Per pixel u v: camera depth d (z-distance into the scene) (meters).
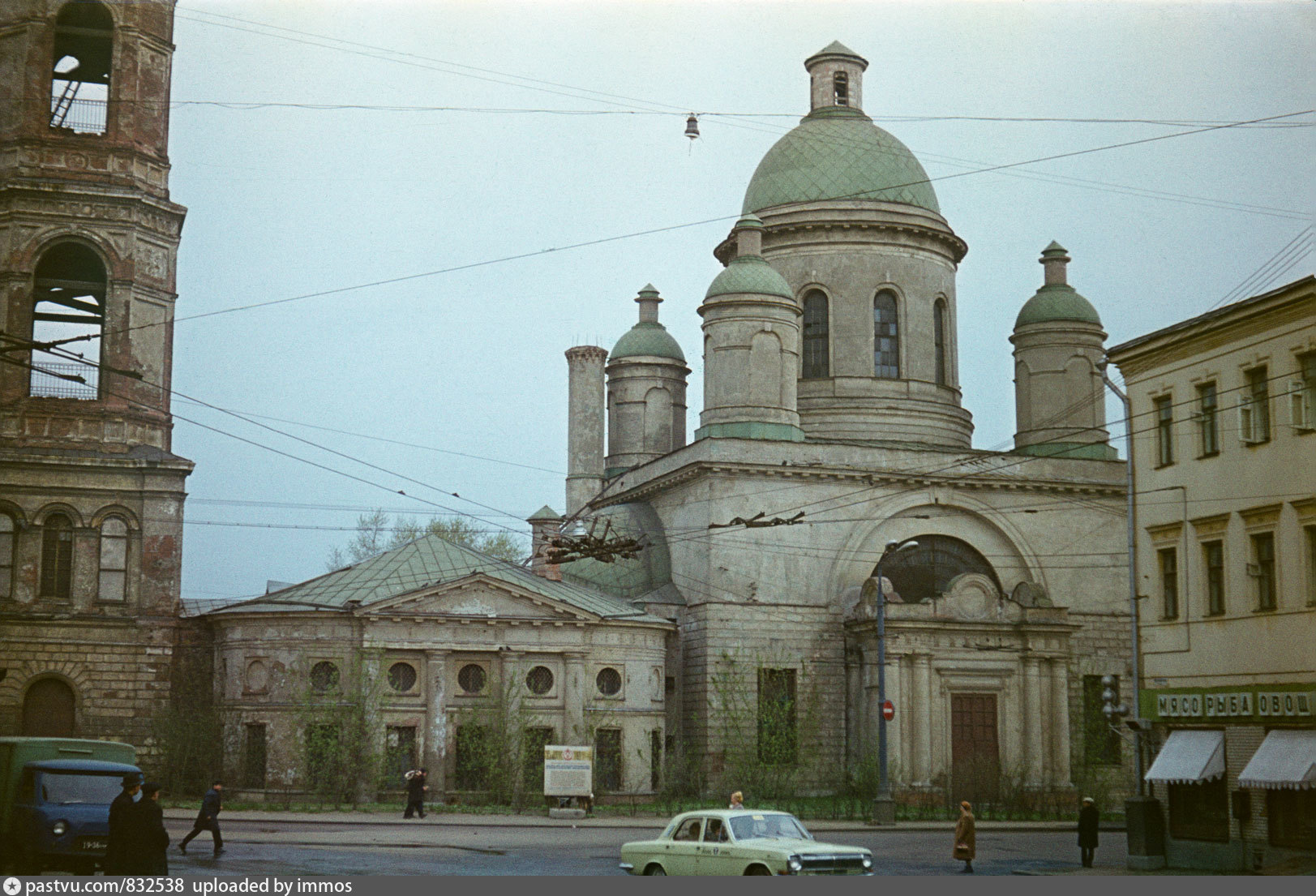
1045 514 65.31
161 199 57.38
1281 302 33.97
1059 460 65.81
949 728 58.16
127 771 26.42
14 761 26.58
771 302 63.06
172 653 55.97
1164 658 37.62
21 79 56.03
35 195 55.34
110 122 56.84
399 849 34.09
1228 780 34.41
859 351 67.62
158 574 56.06
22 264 55.25
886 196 68.75
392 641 54.53
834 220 68.00
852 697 59.84
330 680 53.97
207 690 57.12
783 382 63.09
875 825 47.56
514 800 52.34
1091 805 35.09
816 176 69.12
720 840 24.75
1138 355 39.16
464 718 55.09
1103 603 65.25
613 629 58.22
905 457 63.56
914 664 57.81
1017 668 59.50
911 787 56.50
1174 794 36.19
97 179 56.22
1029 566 64.56
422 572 57.56
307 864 29.52
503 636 56.09
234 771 54.44
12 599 54.50
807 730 58.19
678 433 76.31
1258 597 34.75
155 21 58.22
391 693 54.50
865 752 58.03
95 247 56.25
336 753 52.50
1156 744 37.28
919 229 68.88
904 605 58.41
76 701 54.62
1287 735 32.59
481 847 35.06
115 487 56.00
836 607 61.19
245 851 32.91
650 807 54.34
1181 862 35.47
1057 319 68.38
